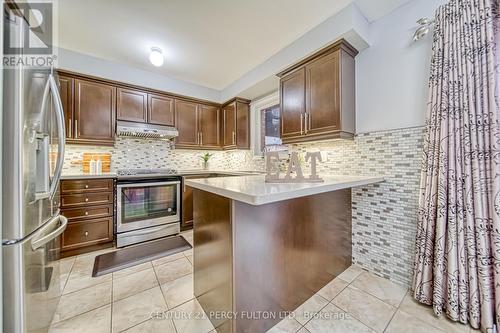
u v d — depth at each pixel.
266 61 2.55
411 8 1.65
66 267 1.96
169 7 1.71
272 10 1.75
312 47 1.98
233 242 1.08
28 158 0.92
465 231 1.27
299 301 1.45
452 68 1.35
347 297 1.55
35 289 1.00
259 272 1.20
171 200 2.85
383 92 1.81
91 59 2.51
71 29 1.99
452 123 1.33
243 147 3.40
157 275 1.84
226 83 3.37
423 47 1.59
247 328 1.14
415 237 1.63
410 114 1.66
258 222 1.19
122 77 2.73
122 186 2.45
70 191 2.17
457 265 1.29
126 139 3.08
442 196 1.35
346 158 2.08
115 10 1.73
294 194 1.03
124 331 1.23
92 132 2.57
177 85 3.20
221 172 3.26
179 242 2.59
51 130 1.21
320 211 1.64
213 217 1.27
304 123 2.10
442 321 1.30
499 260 1.16
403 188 1.70
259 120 3.37
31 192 0.95
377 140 1.85
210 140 3.60
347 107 1.88
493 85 1.20
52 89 1.20
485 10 1.24
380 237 1.84
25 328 0.89
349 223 2.02
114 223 2.43
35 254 1.00
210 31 2.03
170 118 3.17
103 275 1.83
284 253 1.34
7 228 0.84
